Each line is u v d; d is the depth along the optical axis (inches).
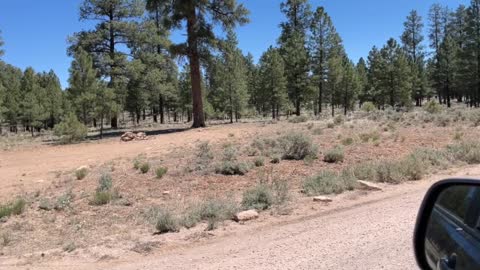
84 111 1146.0
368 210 324.2
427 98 3479.3
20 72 3225.9
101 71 1513.3
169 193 430.0
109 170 580.4
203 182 472.1
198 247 271.7
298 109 1925.4
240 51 2066.9
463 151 550.6
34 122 2110.0
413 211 305.0
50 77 3157.0
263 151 618.5
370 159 554.9
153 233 309.7
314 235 269.7
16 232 330.0
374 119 1083.9
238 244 268.7
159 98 2084.2
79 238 306.7
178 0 1155.9
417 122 954.1
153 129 1457.9
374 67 2847.0
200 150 676.1
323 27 2170.3
